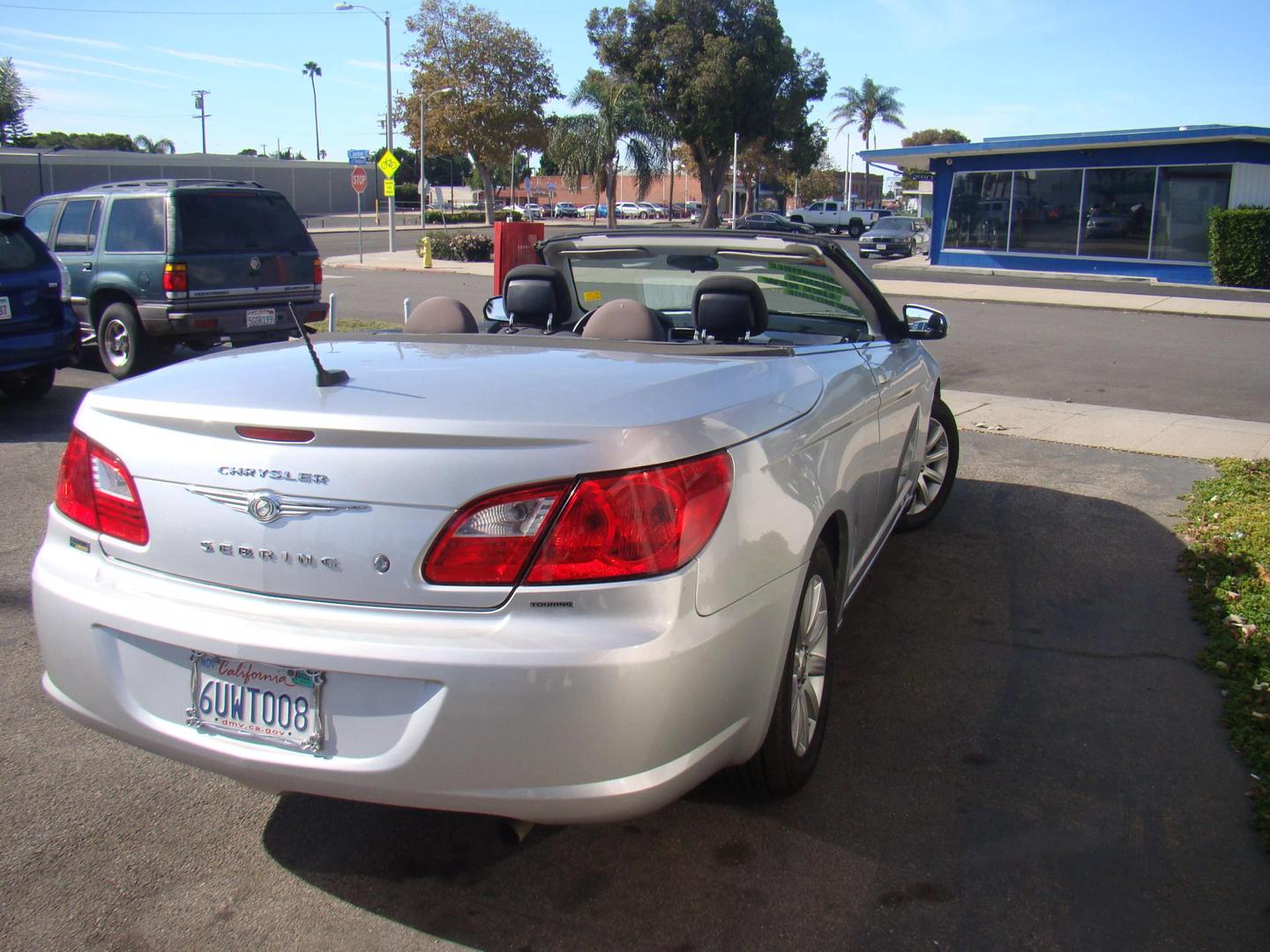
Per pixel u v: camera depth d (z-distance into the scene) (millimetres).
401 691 2246
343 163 70188
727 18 50562
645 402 2432
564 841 2924
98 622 2525
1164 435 8172
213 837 2936
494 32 51844
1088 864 2816
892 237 38094
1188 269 25766
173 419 2477
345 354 3033
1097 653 4148
